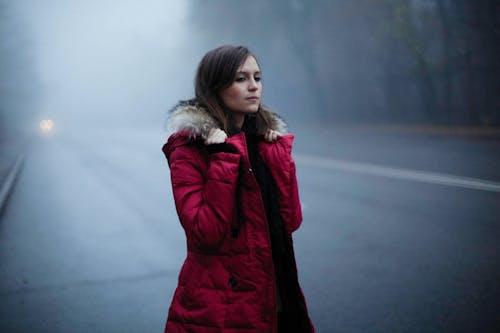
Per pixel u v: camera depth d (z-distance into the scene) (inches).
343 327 112.3
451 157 400.5
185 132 56.4
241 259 56.3
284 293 61.3
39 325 121.9
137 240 206.1
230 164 53.9
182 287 58.5
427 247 168.6
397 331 108.6
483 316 113.0
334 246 179.5
